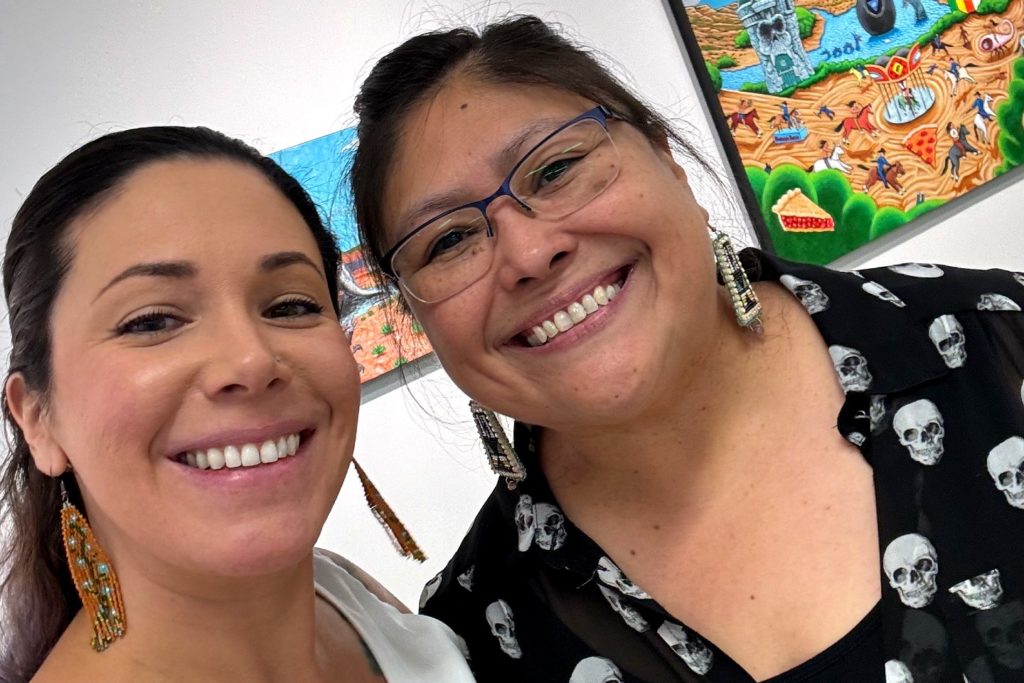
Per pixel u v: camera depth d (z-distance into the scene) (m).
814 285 1.05
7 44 1.76
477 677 1.10
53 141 1.77
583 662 1.02
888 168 2.24
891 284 1.05
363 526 1.99
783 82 2.18
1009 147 2.33
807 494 0.97
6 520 0.93
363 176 1.05
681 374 0.99
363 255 1.14
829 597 0.91
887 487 0.92
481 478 2.06
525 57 1.00
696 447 1.02
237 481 0.79
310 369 0.84
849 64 2.23
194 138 0.89
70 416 0.79
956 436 0.93
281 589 0.88
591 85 1.02
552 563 1.05
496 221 0.96
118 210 0.80
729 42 2.17
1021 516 0.89
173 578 0.82
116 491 0.78
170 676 0.85
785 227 2.14
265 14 1.92
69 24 1.80
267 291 0.84
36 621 0.91
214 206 0.82
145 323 0.79
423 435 2.02
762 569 0.96
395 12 2.00
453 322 0.99
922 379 0.95
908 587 0.88
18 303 0.85
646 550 1.03
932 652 0.85
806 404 1.02
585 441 1.05
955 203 2.31
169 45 1.85
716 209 2.11
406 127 1.00
